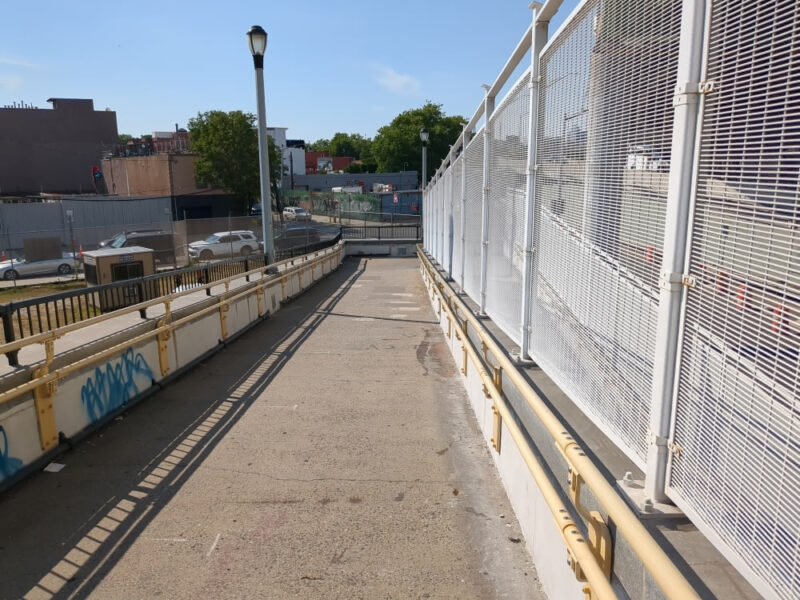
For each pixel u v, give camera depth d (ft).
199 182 153.89
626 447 7.97
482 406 17.56
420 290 53.26
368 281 61.62
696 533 6.56
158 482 14.37
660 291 6.75
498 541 11.64
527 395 10.34
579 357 9.87
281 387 22.66
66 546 11.55
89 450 16.33
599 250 8.86
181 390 22.21
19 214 116.06
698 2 5.94
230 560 11.05
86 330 20.40
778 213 4.90
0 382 13.76
